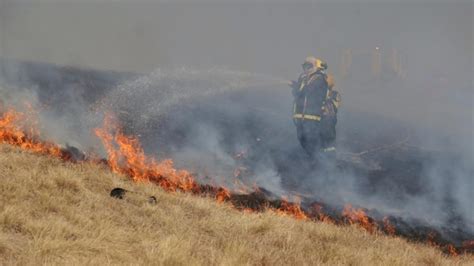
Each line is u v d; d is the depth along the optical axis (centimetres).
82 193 1040
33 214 865
